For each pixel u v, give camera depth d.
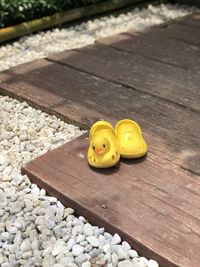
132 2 1.83
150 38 1.48
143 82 1.18
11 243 0.75
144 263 0.69
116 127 0.89
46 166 0.87
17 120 1.08
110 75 1.22
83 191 0.80
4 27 1.55
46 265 0.69
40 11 1.61
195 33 1.51
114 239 0.72
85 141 0.94
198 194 0.78
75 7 1.69
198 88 1.13
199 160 0.86
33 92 1.16
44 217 0.78
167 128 0.97
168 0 1.90
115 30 1.63
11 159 0.94
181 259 0.66
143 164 0.86
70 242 0.73
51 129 1.03
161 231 0.71
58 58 1.35
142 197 0.78
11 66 1.37
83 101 1.10
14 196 0.83
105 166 0.84
